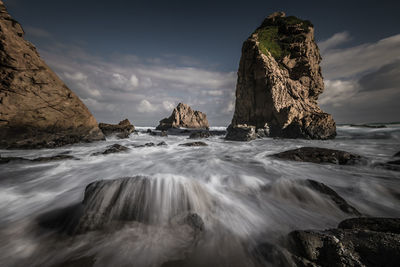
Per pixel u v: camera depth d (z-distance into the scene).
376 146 14.54
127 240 2.57
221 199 3.97
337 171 6.63
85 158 8.85
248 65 25.08
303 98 24.67
